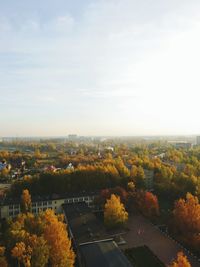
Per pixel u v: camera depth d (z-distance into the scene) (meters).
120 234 139.62
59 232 113.19
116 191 184.12
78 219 153.12
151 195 169.12
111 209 145.75
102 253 110.94
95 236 133.38
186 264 95.00
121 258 107.94
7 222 145.00
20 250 103.00
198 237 126.94
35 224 130.88
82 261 111.94
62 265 103.00
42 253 103.25
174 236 141.00
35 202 183.25
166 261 116.62
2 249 105.06
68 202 190.38
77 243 126.44
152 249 126.25
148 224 154.00
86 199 196.12
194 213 137.88
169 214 165.62
